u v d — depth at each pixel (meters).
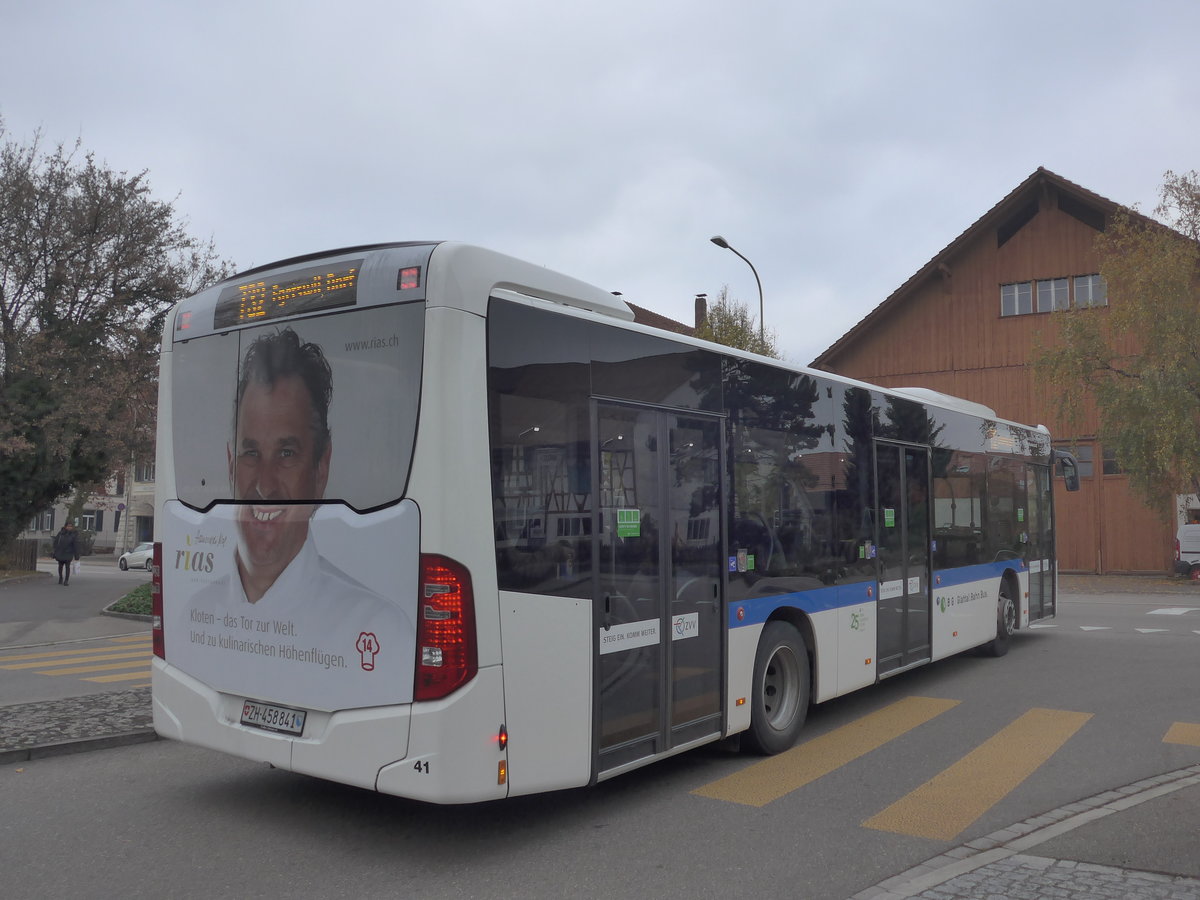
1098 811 5.75
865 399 8.73
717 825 5.62
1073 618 17.25
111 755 7.28
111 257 27.80
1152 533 30.62
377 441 4.97
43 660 12.71
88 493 32.66
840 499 8.20
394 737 4.77
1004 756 7.18
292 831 5.52
